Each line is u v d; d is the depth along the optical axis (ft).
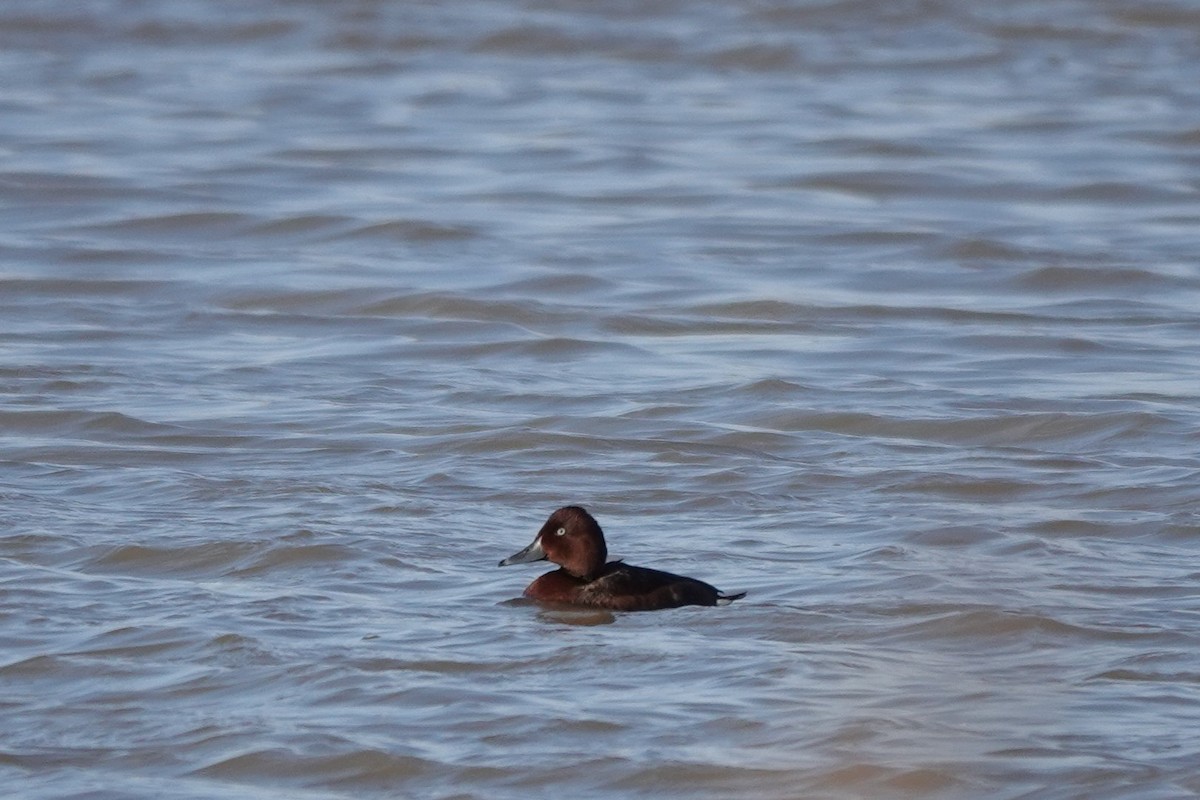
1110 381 207.41
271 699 107.34
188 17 531.50
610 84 464.65
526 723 103.30
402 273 270.87
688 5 553.23
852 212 324.39
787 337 233.76
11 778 97.71
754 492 159.94
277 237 299.17
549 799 95.04
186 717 104.99
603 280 267.39
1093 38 519.19
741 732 101.96
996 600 124.98
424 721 103.96
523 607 123.85
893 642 117.29
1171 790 94.07
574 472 166.30
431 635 117.70
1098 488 160.66
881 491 160.66
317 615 121.70
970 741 100.27
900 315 246.47
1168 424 185.47
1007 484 161.99
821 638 117.80
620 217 319.06
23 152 364.38
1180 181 353.92
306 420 186.91
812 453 176.14
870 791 94.79
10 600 124.36
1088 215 325.62
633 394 200.54
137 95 438.40
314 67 480.64
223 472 164.35
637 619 121.39
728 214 320.91
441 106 435.94
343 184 346.13
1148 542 143.64
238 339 229.86
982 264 282.56
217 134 394.11
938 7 548.72
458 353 223.71
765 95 451.94
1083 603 125.49
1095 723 102.89
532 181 351.67
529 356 222.48
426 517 148.36
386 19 533.55
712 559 137.80
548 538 125.70
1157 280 269.03
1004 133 403.13
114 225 301.43
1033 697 106.73
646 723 103.30
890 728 101.91
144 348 222.89
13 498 152.46
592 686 108.68
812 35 522.88
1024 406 194.29
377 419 187.73
